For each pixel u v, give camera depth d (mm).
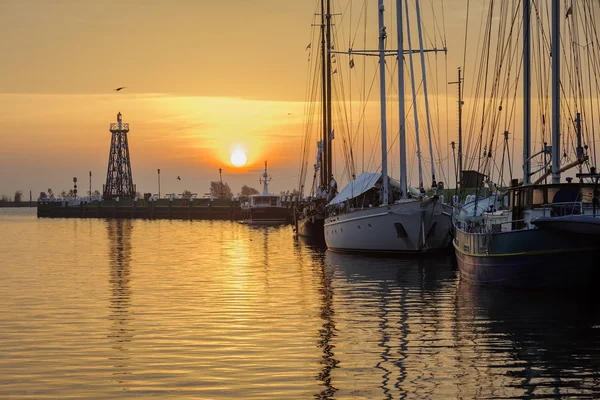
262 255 64250
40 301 36375
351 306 34062
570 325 28422
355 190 63469
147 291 39844
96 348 25891
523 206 36312
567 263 32656
